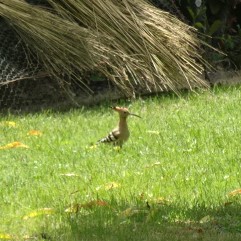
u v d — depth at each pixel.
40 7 17.27
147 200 9.75
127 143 12.87
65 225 9.02
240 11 20.73
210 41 19.22
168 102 16.36
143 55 17.12
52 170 11.45
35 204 9.88
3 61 17.12
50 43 16.84
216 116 14.57
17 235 8.80
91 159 11.95
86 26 17.30
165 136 13.23
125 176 10.88
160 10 17.81
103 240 8.41
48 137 13.71
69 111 16.44
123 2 17.44
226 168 11.05
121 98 17.41
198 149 12.25
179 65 17.27
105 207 9.55
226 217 9.06
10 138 13.83
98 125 14.60
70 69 16.91
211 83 18.28
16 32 17.14
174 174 10.90
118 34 17.14
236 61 19.72
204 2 19.53
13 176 11.23
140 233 8.55
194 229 8.65
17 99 17.58
